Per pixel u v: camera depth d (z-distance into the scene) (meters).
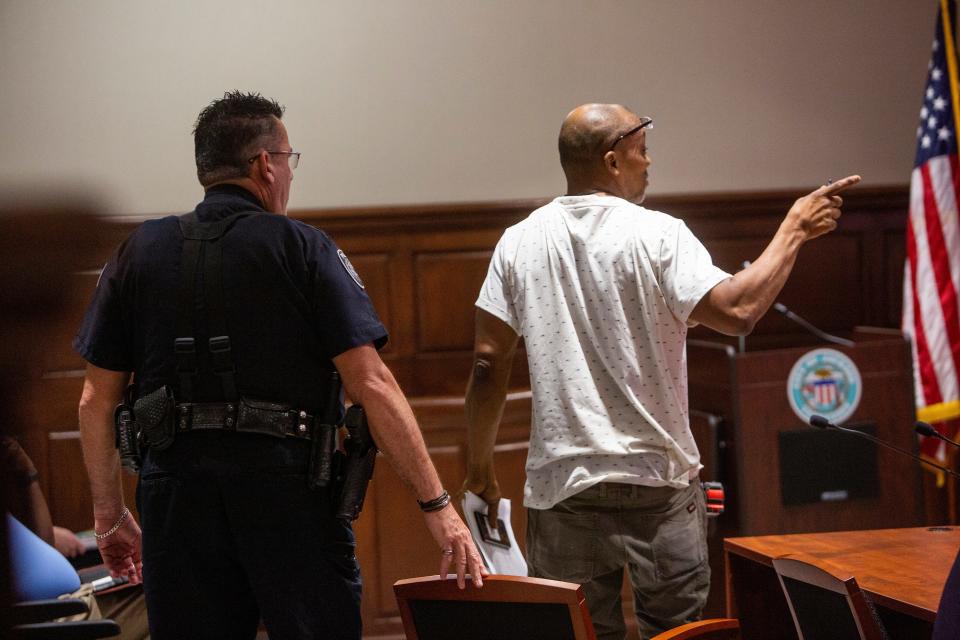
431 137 6.73
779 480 4.88
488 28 6.75
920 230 6.13
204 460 2.51
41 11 6.37
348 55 6.66
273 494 2.52
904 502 4.99
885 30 7.00
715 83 6.89
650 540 3.11
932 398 6.01
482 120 6.76
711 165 6.92
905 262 6.89
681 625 2.95
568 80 6.80
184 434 2.54
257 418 2.52
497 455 5.68
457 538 2.58
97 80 6.45
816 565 2.59
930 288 6.07
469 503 3.45
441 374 6.66
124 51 6.47
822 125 6.98
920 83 7.05
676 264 3.04
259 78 6.60
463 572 2.42
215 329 2.55
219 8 6.55
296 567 2.52
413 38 6.70
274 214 2.65
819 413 4.92
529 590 2.28
